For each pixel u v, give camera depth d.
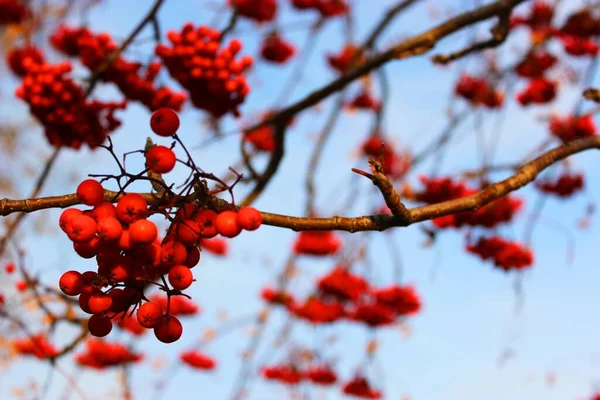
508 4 5.13
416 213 2.72
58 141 5.09
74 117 4.94
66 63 4.90
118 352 8.43
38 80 4.84
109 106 5.01
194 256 2.14
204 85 4.85
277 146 5.79
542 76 7.94
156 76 5.28
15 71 5.73
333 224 2.54
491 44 5.14
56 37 5.52
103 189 2.08
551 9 7.70
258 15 7.16
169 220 2.09
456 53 5.21
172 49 4.72
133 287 2.12
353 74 5.54
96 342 8.49
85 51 5.22
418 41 5.30
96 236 2.04
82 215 2.00
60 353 5.71
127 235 2.00
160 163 2.06
